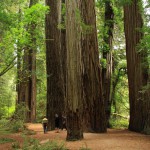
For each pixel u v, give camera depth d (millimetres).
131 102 23156
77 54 15938
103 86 28703
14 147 14656
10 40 18406
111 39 29438
